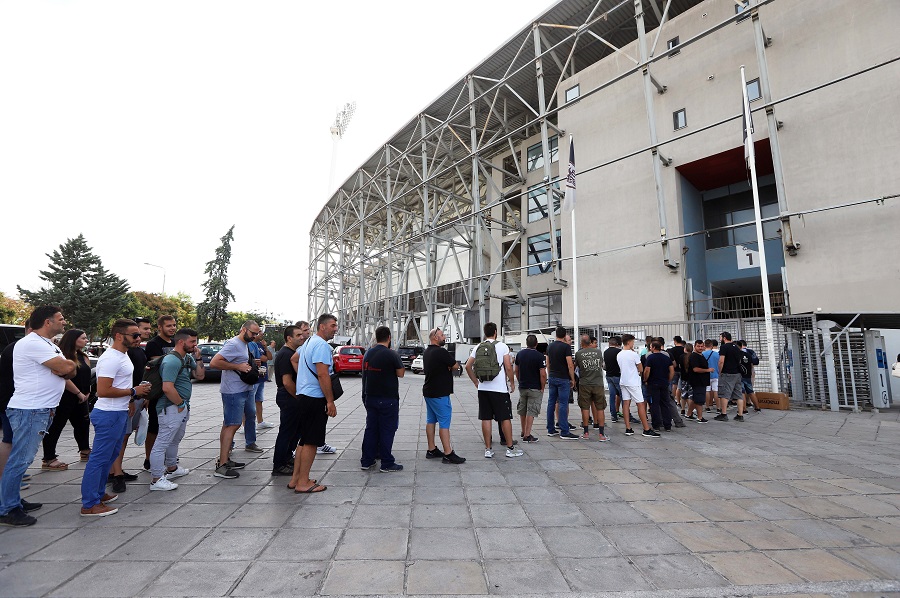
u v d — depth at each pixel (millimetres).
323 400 4441
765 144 14969
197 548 3018
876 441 6867
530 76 24094
